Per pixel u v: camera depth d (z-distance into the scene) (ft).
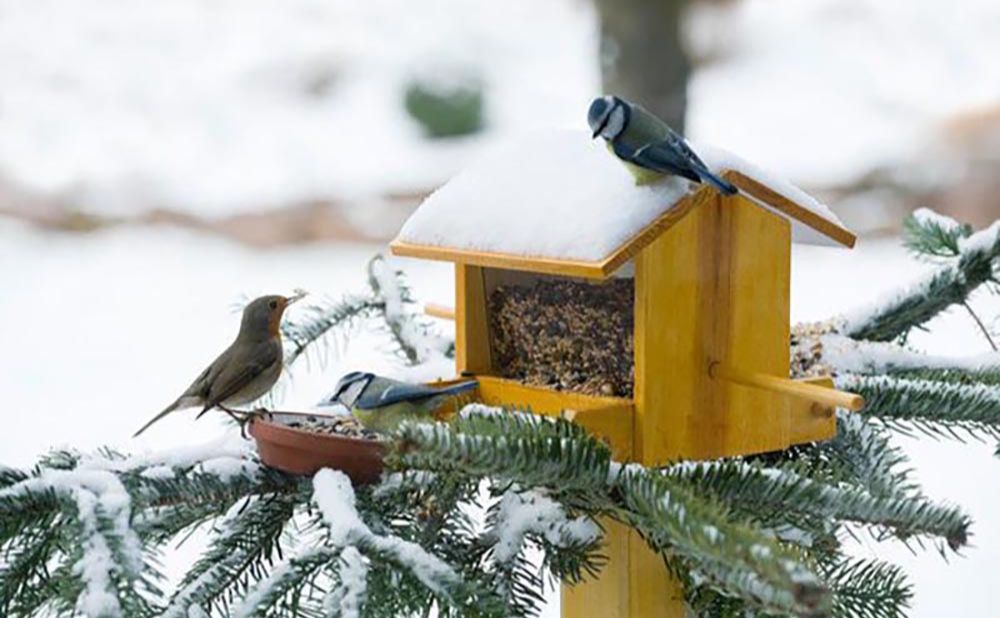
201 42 70.85
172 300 46.42
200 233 55.31
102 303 46.14
